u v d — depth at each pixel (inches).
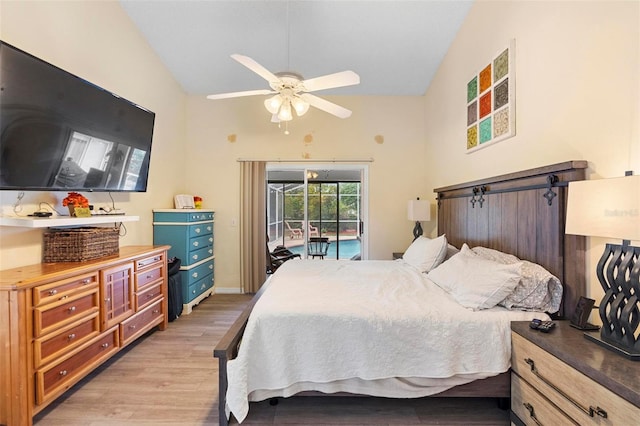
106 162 101.3
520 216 85.1
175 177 163.8
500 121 97.4
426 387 67.7
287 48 140.4
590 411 45.3
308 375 66.1
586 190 51.1
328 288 86.9
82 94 89.9
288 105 98.0
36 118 77.1
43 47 87.8
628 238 44.3
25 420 63.7
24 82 73.7
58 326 72.0
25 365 64.1
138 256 103.4
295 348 66.7
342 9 120.3
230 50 142.4
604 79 61.6
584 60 66.3
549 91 76.9
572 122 69.7
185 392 80.0
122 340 95.7
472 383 67.9
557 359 52.3
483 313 68.8
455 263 88.7
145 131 118.6
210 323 129.2
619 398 40.8
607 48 60.9
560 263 70.2
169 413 71.6
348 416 70.6
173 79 160.7
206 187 176.1
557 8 73.8
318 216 223.9
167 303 124.9
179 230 142.6
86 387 82.0
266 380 65.6
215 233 176.2
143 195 136.5
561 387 51.4
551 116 76.2
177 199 155.0
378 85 167.2
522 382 62.3
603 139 61.9
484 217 105.0
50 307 69.9
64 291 74.2
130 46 126.4
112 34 116.0
